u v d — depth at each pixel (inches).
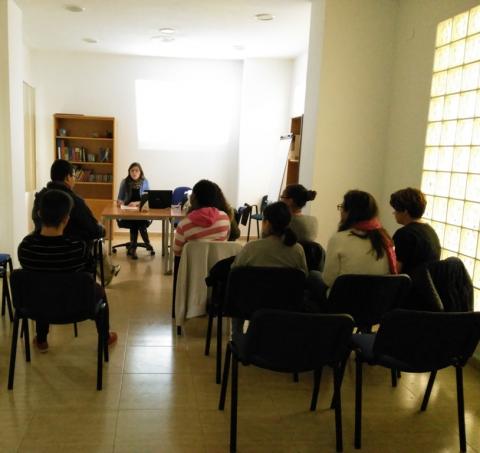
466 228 125.2
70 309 97.1
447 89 134.7
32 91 271.0
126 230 303.6
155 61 283.0
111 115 286.7
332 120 167.6
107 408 95.3
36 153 281.9
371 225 102.7
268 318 75.4
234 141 296.5
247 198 288.7
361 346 88.3
